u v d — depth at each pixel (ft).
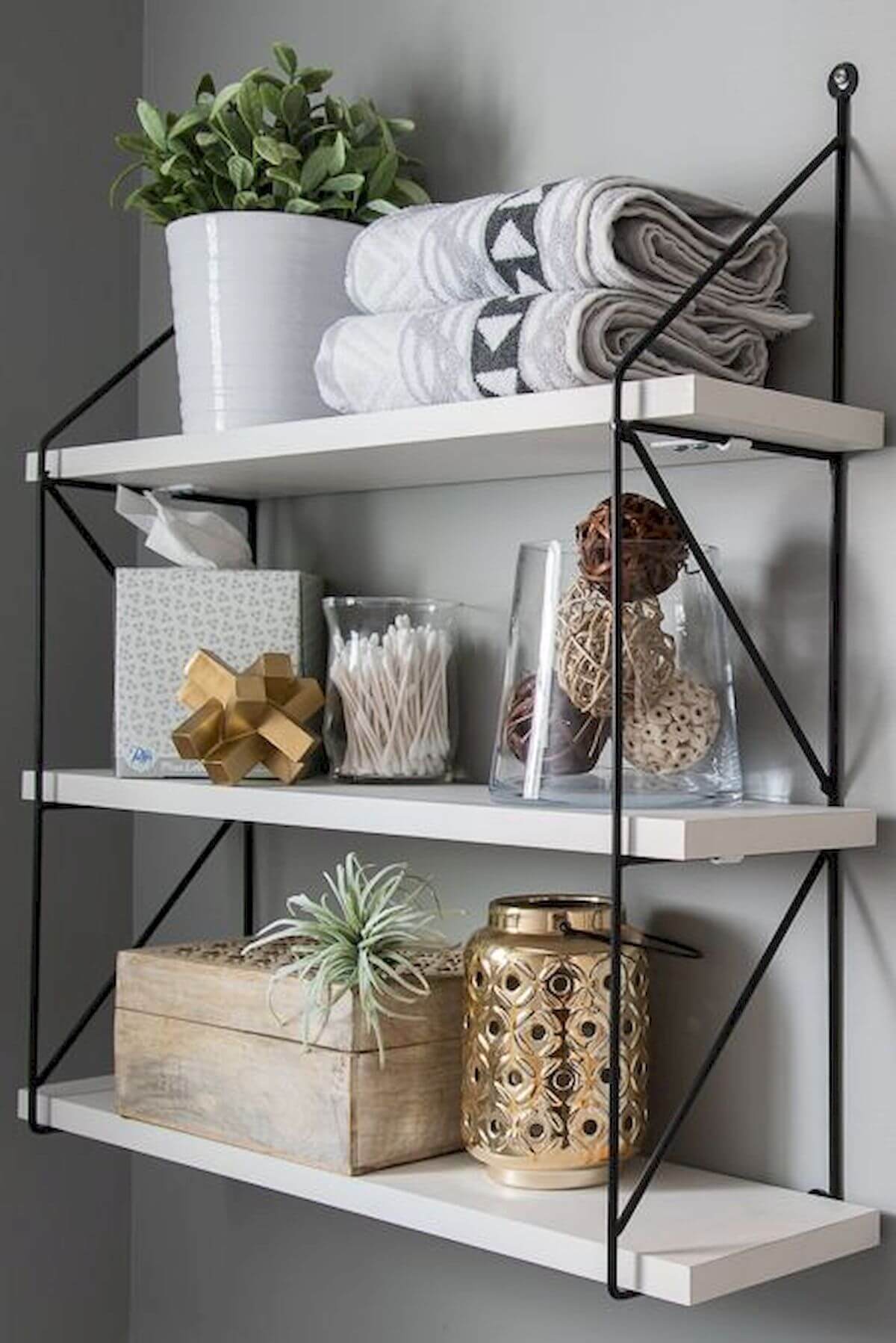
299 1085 4.59
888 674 4.24
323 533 5.62
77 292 6.12
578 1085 4.30
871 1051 4.25
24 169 5.98
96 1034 6.18
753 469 4.51
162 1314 6.13
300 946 4.77
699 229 4.17
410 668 4.96
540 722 4.20
